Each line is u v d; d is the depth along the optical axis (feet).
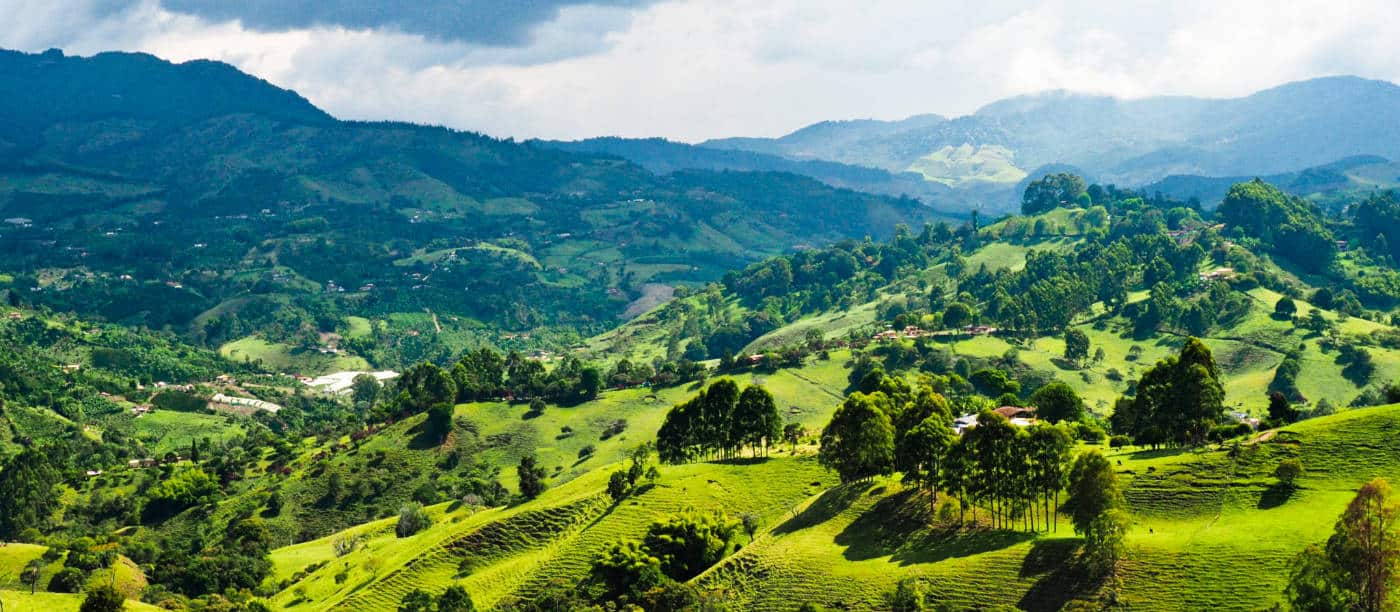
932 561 492.13
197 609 626.64
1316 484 476.54
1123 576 435.94
